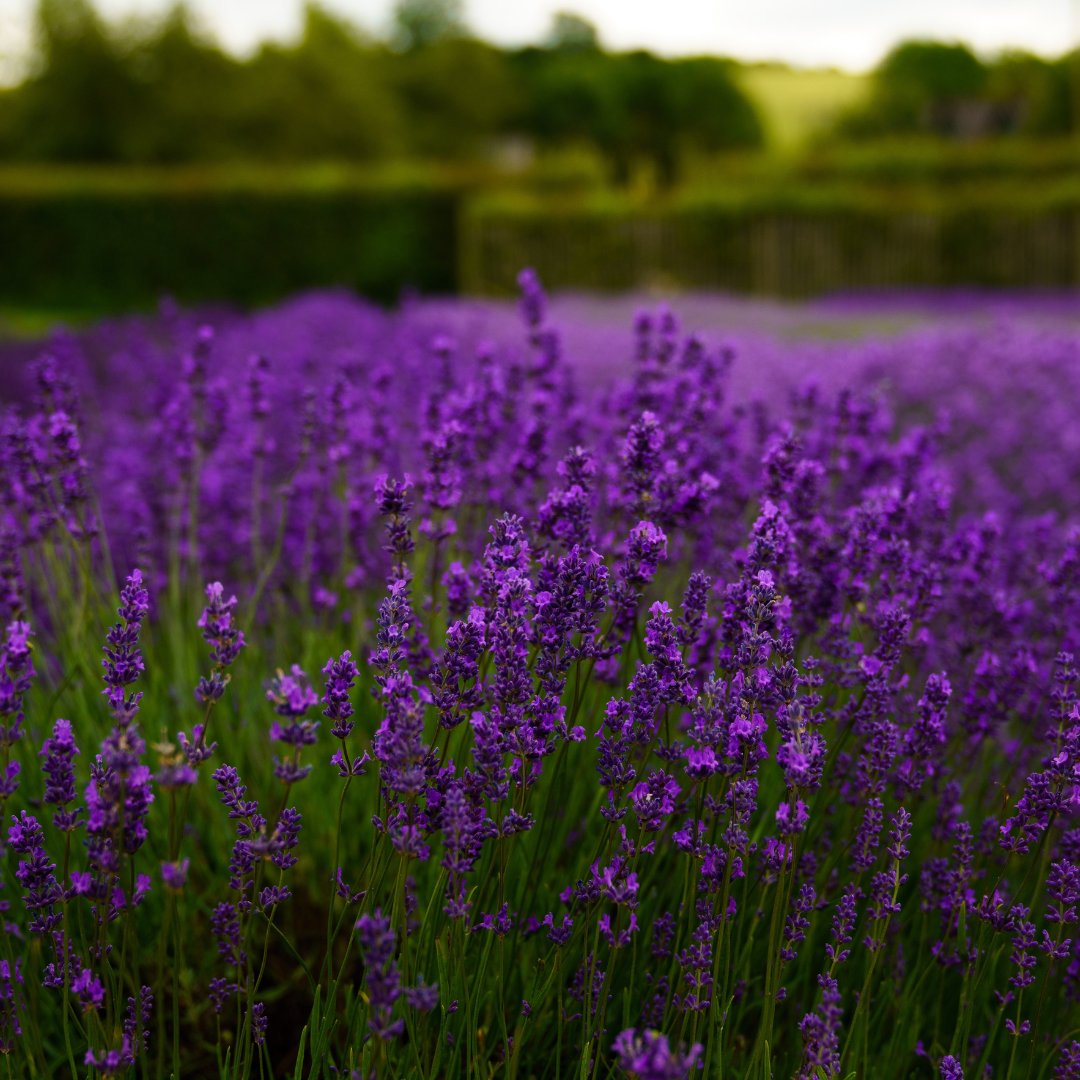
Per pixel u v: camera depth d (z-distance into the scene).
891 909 1.90
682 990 1.94
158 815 2.51
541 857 2.10
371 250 25.23
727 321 14.21
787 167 26.75
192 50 49.66
